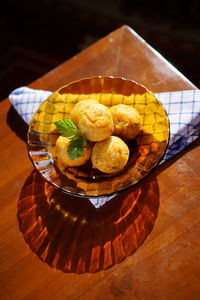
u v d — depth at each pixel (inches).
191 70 47.6
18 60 54.9
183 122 23.6
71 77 28.2
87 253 21.1
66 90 24.6
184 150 23.5
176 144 23.7
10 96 26.9
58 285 20.5
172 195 22.2
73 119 22.4
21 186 24.1
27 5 61.0
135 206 22.1
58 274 20.7
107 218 22.0
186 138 23.8
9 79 53.0
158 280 19.9
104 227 21.7
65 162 21.8
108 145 20.9
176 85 26.3
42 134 23.8
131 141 23.4
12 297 20.5
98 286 20.1
